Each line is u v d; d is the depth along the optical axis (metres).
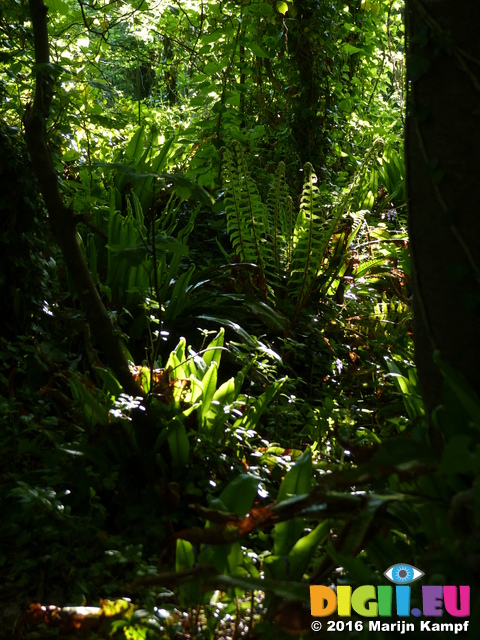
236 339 4.70
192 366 3.49
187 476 3.02
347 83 8.13
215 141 5.83
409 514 2.10
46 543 2.71
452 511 1.83
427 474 2.12
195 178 6.04
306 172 5.13
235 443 3.26
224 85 5.85
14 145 3.77
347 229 5.39
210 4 5.87
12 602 2.44
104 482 2.78
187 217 6.15
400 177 7.96
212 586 1.95
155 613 2.26
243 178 4.96
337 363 4.46
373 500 1.97
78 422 3.30
